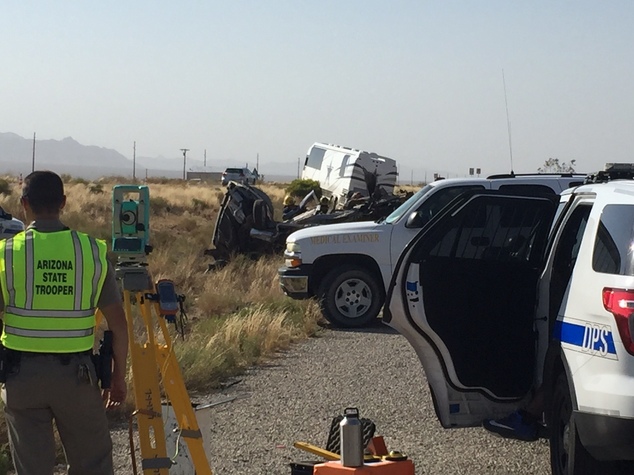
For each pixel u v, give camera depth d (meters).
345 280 13.39
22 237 4.62
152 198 38.44
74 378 4.55
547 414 5.87
